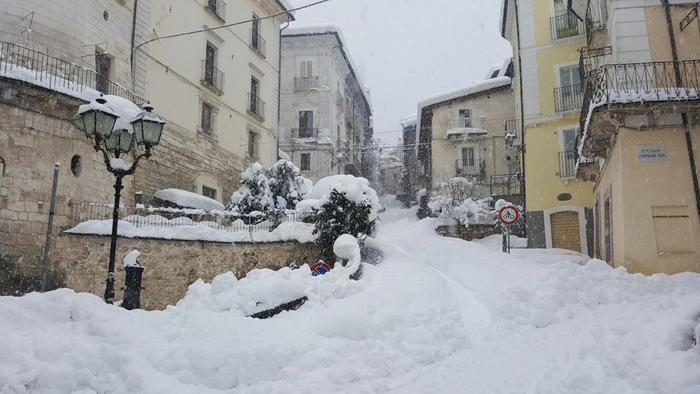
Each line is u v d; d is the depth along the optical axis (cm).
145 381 547
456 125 3634
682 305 861
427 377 616
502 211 1702
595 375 546
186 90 2355
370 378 619
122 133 973
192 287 913
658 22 1380
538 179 2430
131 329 655
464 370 634
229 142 2673
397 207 5328
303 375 612
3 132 1531
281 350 644
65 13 1750
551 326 870
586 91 1541
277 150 3175
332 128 4422
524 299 989
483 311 996
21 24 1656
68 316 660
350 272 1295
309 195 2014
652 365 543
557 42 2508
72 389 537
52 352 568
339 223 1786
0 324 603
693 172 1298
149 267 1598
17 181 1541
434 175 3603
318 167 4234
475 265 1517
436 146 3634
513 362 645
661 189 1306
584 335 737
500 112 3591
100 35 1886
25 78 1535
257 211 2016
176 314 732
